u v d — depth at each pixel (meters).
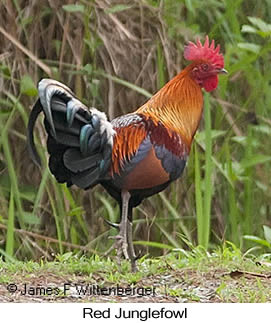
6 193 14.79
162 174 10.73
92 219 14.92
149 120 10.86
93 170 10.57
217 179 15.49
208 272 11.11
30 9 14.80
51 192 14.85
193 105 11.38
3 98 14.85
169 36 15.17
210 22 15.91
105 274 11.07
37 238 14.68
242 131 15.75
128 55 15.03
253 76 15.69
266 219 15.45
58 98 10.31
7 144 14.02
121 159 10.59
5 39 14.85
